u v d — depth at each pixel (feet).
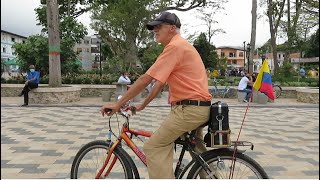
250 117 34.35
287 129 27.43
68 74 68.28
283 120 32.42
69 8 90.74
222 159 9.80
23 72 74.79
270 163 17.37
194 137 10.16
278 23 87.45
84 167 11.53
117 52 83.51
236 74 149.69
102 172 11.19
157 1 76.95
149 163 10.13
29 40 71.82
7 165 16.81
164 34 10.12
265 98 47.42
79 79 63.98
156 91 10.24
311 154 19.24
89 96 59.52
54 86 48.93
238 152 9.77
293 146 21.26
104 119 32.04
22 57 69.97
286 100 54.75
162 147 10.12
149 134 10.71
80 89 53.88
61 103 46.39
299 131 26.55
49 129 26.86
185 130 9.84
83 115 34.88
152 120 31.63
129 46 79.87
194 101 9.68
